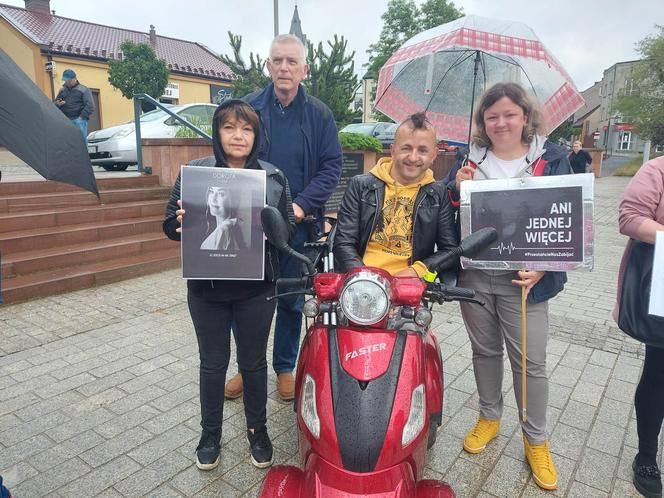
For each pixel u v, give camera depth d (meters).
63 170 1.99
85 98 10.64
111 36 28.30
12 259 5.81
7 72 1.89
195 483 2.77
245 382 2.86
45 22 26.50
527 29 3.61
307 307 2.05
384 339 1.91
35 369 4.00
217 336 2.74
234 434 3.21
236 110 2.62
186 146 8.69
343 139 8.80
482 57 4.03
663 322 2.40
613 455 3.04
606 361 4.33
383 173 2.67
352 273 1.93
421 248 2.67
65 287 5.77
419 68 4.34
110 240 6.96
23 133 1.86
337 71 12.87
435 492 1.87
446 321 5.20
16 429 3.21
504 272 2.71
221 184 2.53
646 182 2.44
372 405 1.76
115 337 4.63
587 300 6.09
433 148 2.54
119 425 3.28
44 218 6.71
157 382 3.84
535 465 2.79
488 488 2.76
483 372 3.01
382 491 1.68
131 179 8.55
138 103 9.06
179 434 3.20
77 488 2.70
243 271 2.56
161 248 7.21
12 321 4.92
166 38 31.70
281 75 3.31
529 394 2.77
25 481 2.74
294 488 1.89
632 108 35.50
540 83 3.71
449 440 3.18
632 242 2.59
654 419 2.66
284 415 3.45
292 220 2.95
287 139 3.50
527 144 2.71
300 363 2.41
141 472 2.84
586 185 2.39
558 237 2.46
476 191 2.58
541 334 2.71
